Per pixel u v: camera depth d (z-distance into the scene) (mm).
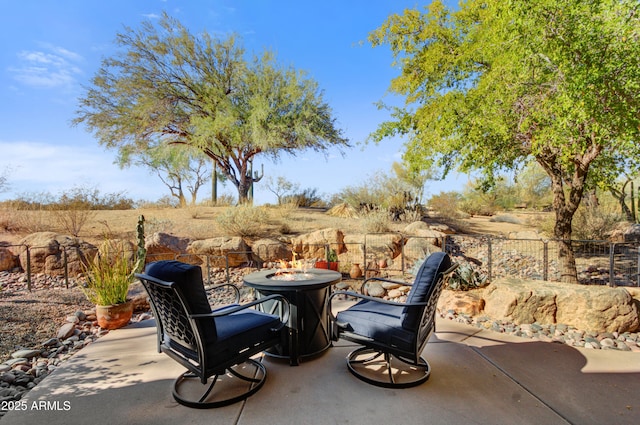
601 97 3818
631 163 5172
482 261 9047
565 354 3244
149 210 12148
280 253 8156
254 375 2873
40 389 2633
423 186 12977
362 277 7125
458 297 4953
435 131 5883
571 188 6129
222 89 13523
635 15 3395
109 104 13078
